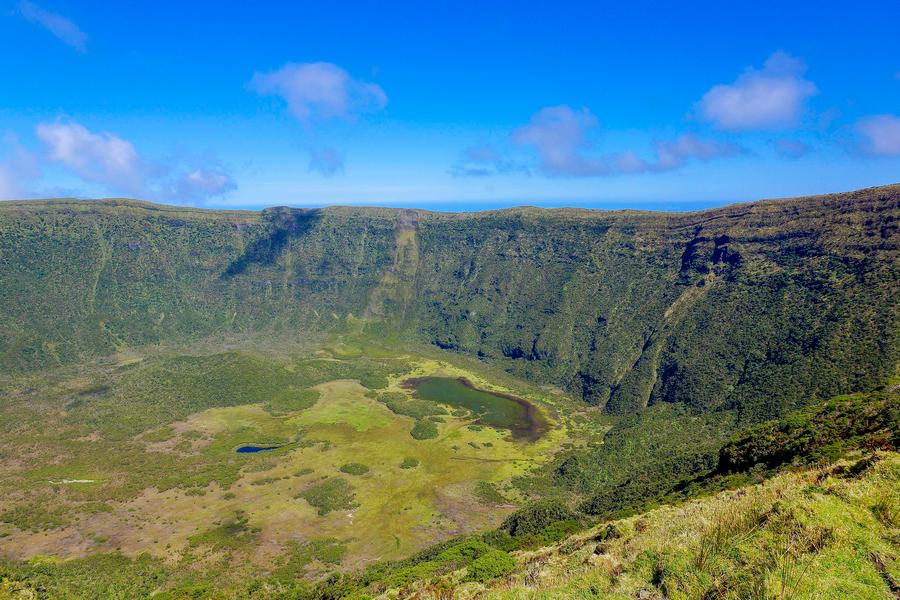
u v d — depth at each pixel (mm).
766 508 23719
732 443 62375
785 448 53375
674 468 79875
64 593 63156
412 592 38781
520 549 56125
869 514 21578
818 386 100062
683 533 24281
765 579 18125
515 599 22938
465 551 60500
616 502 73312
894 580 17312
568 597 21453
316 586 65812
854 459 34344
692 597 19000
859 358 99438
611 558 24016
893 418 47656
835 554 18953
